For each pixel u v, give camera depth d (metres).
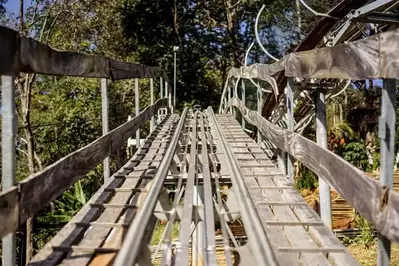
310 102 8.65
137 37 20.05
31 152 10.44
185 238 2.43
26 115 10.39
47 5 13.20
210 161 4.48
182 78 20.73
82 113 14.45
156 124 7.99
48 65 2.47
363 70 2.12
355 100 16.14
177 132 5.34
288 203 3.21
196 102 20.91
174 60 18.56
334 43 7.41
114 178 3.93
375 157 12.93
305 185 11.71
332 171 2.47
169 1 20.22
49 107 14.92
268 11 19.36
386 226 1.77
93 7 17.14
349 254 2.40
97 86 14.96
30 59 2.19
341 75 2.44
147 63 20.34
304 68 3.29
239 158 4.70
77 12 15.06
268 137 4.91
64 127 14.12
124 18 19.53
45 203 2.34
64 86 14.99
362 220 8.72
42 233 10.23
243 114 8.06
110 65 4.15
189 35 21.70
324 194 4.29
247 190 2.85
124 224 2.79
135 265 1.88
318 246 2.53
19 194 2.01
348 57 2.32
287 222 2.84
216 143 5.43
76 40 15.27
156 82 16.66
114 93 16.61
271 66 4.95
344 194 2.26
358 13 6.02
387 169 1.90
